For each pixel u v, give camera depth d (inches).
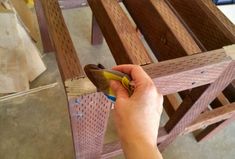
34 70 50.1
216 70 21.7
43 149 44.9
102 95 19.4
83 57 56.2
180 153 47.4
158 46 28.1
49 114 48.4
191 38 24.7
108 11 26.6
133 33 25.1
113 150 35.8
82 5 43.3
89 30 60.8
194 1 27.8
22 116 47.6
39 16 46.3
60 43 21.9
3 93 48.9
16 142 44.9
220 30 25.4
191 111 31.0
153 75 19.2
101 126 25.0
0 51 41.3
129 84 16.2
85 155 31.4
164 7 27.1
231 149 48.9
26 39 44.9
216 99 40.3
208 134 46.6
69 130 47.2
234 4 54.5
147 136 15.3
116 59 26.1
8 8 39.6
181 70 19.8
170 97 40.5
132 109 15.4
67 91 18.5
